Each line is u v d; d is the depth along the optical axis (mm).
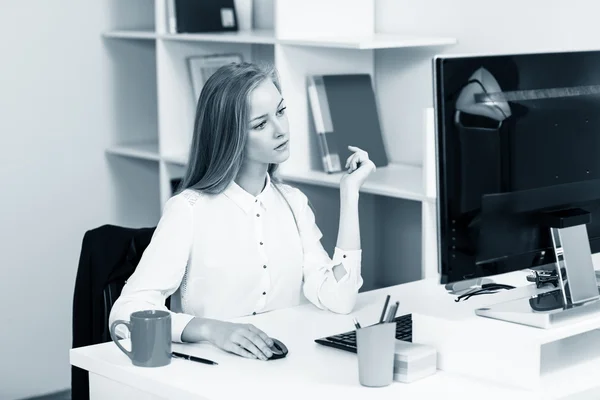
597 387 1845
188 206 2355
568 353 2061
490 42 3264
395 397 1746
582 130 2002
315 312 2373
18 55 3971
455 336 1883
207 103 2379
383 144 3625
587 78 2008
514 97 1889
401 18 3570
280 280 2463
